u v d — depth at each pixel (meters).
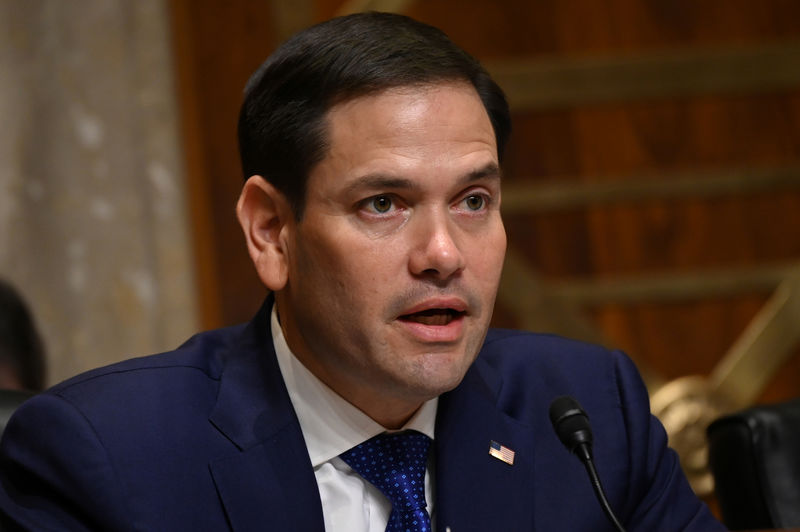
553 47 13.05
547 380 5.98
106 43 12.37
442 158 4.71
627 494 5.66
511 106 13.01
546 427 5.76
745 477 6.10
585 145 13.05
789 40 13.10
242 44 12.75
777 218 13.11
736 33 13.14
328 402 5.28
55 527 4.90
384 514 5.27
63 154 12.23
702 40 13.12
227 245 12.52
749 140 13.10
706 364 13.08
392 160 4.68
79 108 12.28
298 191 4.92
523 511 5.42
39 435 5.07
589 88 13.05
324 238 4.82
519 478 5.50
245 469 5.09
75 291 12.16
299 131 4.86
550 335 6.36
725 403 13.04
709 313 13.11
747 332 13.10
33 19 12.23
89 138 12.29
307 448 5.27
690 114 13.10
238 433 5.20
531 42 13.02
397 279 4.75
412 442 5.35
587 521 5.46
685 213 13.09
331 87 4.78
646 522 5.71
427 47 4.82
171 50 12.53
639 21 13.11
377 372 4.85
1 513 5.06
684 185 13.05
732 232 13.10
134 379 5.32
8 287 8.11
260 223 5.19
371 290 4.75
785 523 5.96
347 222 4.78
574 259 13.04
